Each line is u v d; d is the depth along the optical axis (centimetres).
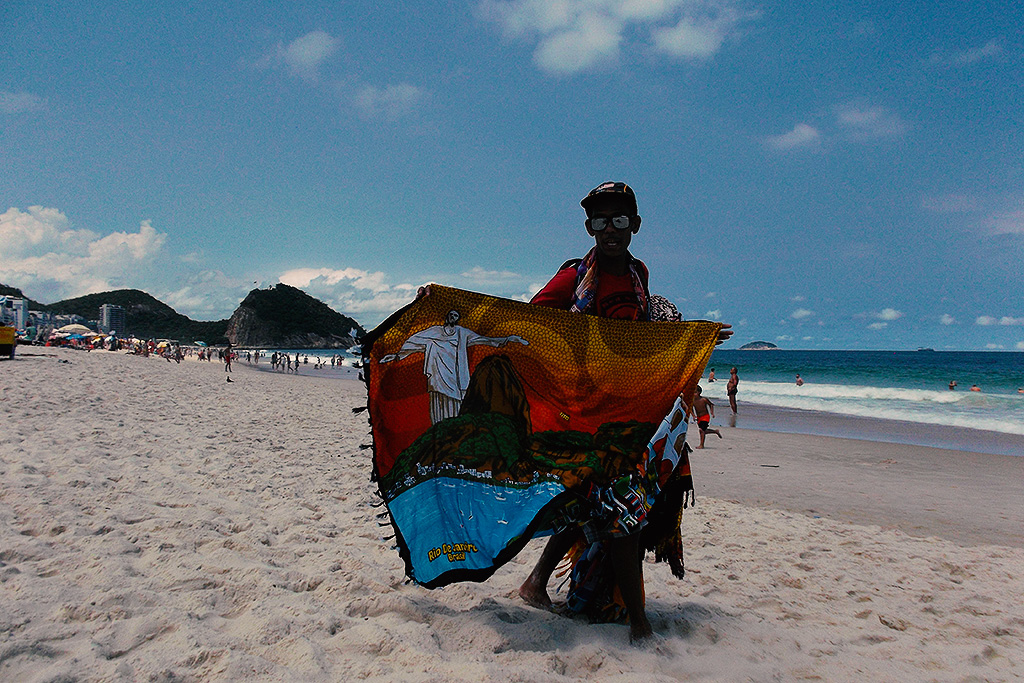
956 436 1515
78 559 318
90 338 5831
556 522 277
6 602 253
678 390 295
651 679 238
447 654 250
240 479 602
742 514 634
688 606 348
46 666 209
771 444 1305
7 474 489
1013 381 4534
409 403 294
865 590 407
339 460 773
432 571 265
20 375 1519
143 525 393
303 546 397
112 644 229
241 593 297
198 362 5394
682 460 304
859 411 2170
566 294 315
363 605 296
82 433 769
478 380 296
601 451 284
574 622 296
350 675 223
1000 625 344
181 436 845
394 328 296
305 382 3234
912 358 12950
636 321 299
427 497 283
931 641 324
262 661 220
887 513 703
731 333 297
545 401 295
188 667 215
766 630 315
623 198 291
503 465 285
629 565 281
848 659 288
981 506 747
